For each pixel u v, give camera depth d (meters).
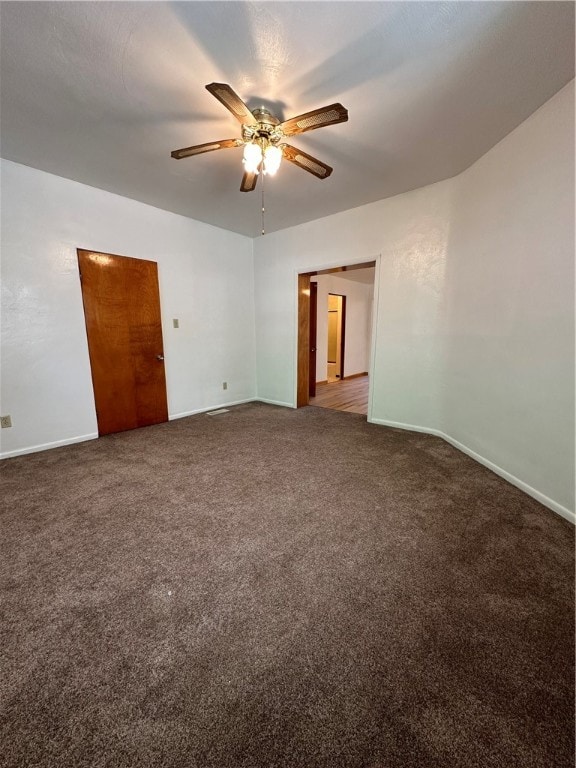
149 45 1.58
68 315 3.16
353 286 7.70
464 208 2.90
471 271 2.82
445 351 3.29
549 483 2.01
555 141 1.91
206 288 4.40
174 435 3.51
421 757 0.83
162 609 1.29
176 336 4.11
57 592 1.37
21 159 2.69
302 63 1.69
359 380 7.54
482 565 1.52
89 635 1.17
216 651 1.11
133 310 3.65
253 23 1.47
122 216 3.47
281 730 0.89
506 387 2.39
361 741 0.86
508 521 1.87
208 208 3.76
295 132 1.92
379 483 2.36
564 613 1.26
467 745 0.85
